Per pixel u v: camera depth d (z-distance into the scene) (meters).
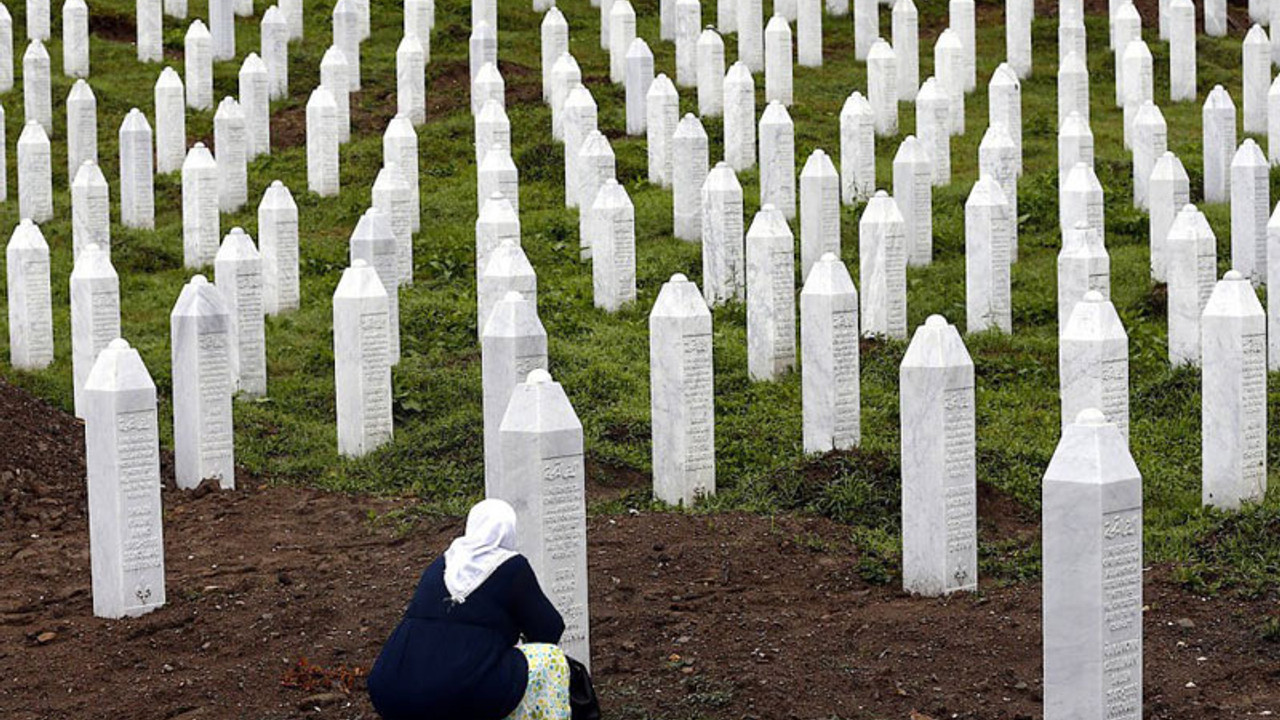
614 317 21.05
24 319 19.45
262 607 11.83
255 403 18.19
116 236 24.62
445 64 33.12
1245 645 10.19
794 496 14.15
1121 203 24.45
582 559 10.14
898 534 13.38
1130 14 31.02
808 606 11.53
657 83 26.34
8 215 26.00
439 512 14.38
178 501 15.24
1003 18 37.50
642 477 15.60
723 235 21.05
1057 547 8.74
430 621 7.95
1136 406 17.12
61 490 15.38
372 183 27.64
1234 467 13.67
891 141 28.72
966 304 20.89
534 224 24.72
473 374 18.62
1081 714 8.70
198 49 30.81
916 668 10.09
